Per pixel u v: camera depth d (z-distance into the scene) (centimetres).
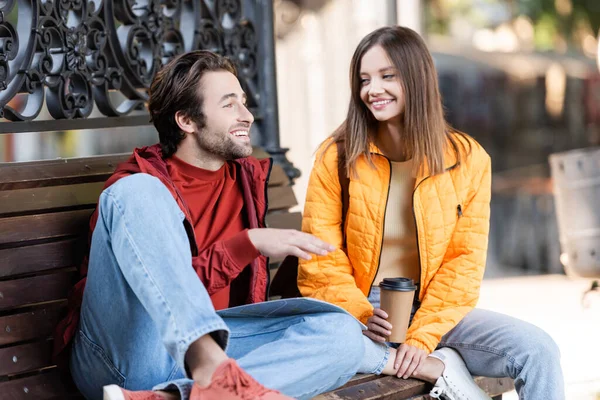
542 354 310
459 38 1505
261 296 314
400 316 304
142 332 264
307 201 341
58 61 344
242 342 289
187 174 311
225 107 307
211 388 236
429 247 325
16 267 282
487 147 1515
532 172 1400
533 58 1381
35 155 564
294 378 265
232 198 320
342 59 791
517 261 920
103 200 259
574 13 1445
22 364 277
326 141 346
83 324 272
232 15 434
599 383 455
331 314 279
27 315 282
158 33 396
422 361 311
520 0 1479
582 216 632
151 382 272
